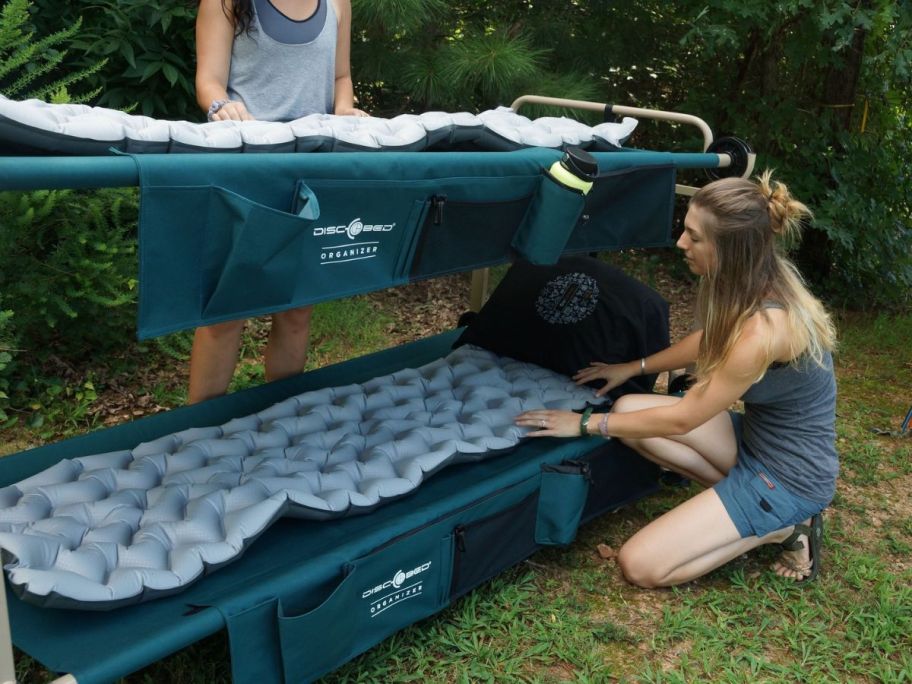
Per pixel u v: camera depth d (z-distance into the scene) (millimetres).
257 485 2164
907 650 2457
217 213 1548
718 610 2555
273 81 2467
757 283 2297
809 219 5785
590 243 2641
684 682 2256
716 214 2279
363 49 4594
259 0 2359
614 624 2469
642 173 2658
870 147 5789
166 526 1979
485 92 4586
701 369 2436
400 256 2029
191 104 4551
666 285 6031
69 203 3547
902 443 3895
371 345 4520
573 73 4914
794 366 2412
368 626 2102
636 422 2545
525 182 2217
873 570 2793
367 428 2703
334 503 2178
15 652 2154
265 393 2912
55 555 1766
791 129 5766
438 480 2486
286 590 1845
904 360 5023
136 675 2139
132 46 4176
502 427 2713
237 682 1802
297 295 1798
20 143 1559
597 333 3133
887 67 5633
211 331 2697
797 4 4750
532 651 2326
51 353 3855
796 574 2723
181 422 2672
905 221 6059
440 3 4449
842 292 6062
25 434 3432
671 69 6215
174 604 1839
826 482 2574
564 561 2781
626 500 2969
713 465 2814
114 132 1654
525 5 5570
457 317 5070
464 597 2527
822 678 2316
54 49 4066
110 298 3656
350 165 1762
